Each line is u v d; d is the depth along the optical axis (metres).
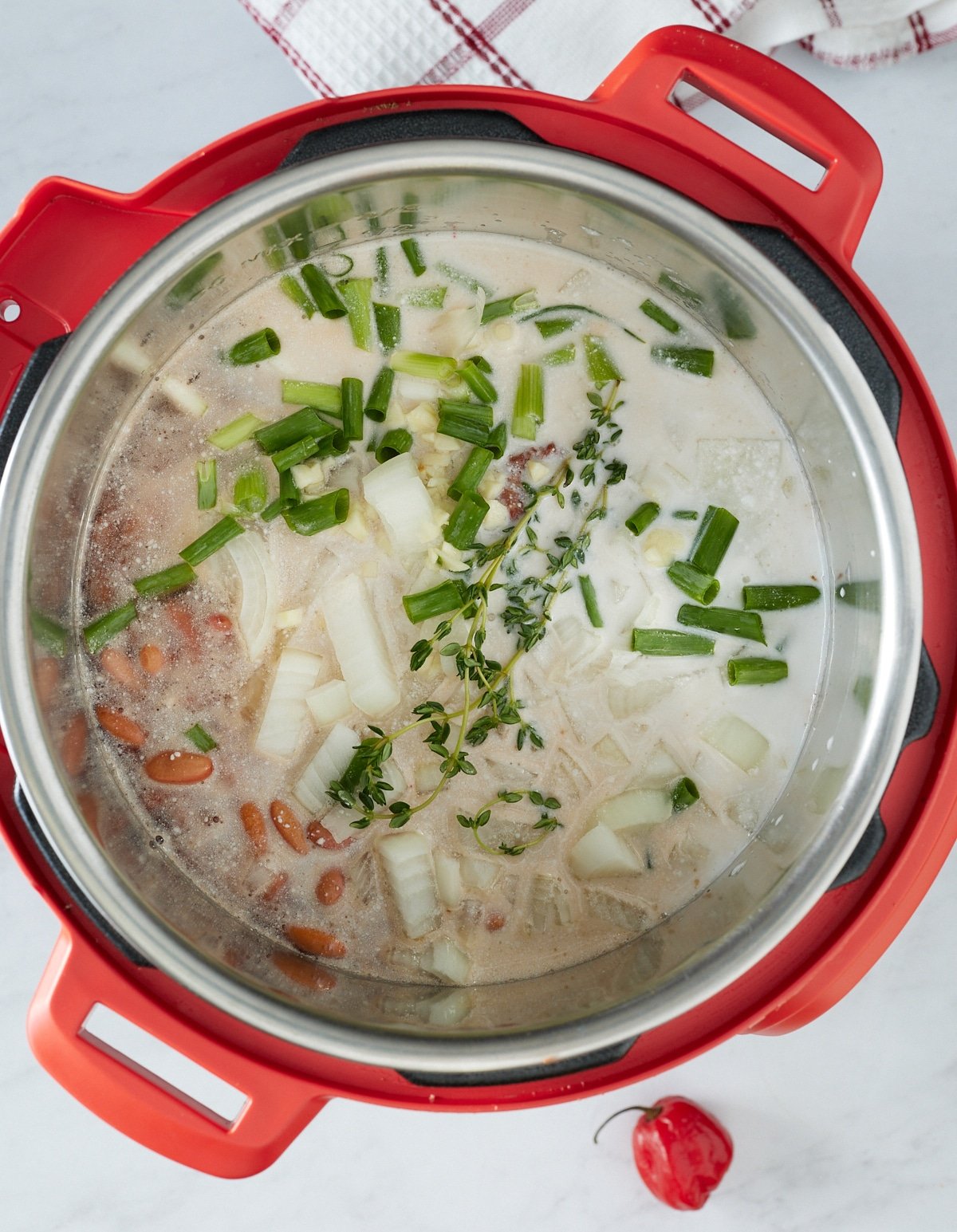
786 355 0.52
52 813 0.50
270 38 0.59
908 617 0.51
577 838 0.56
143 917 0.51
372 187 0.51
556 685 0.56
